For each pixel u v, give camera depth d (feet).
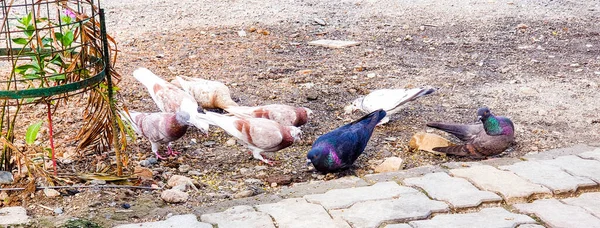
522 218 13.79
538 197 14.90
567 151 17.81
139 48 28.66
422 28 33.22
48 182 15.25
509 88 23.88
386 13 36.70
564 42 30.68
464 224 13.47
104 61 15.29
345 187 15.57
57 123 19.76
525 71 26.05
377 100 20.06
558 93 23.18
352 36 31.83
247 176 16.78
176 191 14.98
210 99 20.61
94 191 15.06
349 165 17.34
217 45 29.53
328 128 20.27
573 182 15.44
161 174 16.61
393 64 27.04
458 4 38.73
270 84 24.23
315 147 16.79
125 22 33.63
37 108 20.86
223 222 13.64
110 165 16.87
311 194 15.12
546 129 19.90
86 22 15.37
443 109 21.88
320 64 26.94
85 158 17.31
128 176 15.81
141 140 18.92
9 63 25.73
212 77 24.91
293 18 35.12
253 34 31.68
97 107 16.42
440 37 31.65
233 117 17.49
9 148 15.80
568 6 38.37
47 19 15.74
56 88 14.15
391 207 14.24
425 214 13.91
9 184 15.29
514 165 16.63
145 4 38.01
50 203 14.48
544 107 21.81
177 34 31.27
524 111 21.50
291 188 15.60
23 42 15.05
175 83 21.62
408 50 29.35
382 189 15.26
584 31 32.65
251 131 17.03
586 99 22.52
